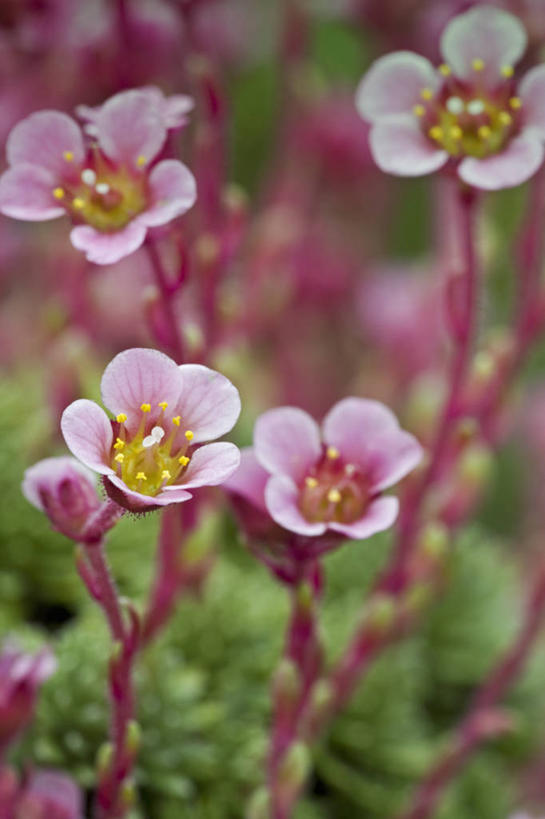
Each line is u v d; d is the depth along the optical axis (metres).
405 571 0.23
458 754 0.24
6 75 0.26
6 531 0.25
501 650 0.26
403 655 0.25
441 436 0.22
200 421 0.19
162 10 0.26
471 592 0.26
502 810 0.25
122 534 0.25
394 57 0.21
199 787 0.23
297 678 0.21
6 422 0.26
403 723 0.25
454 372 0.22
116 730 0.20
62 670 0.23
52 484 0.20
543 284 0.24
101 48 0.26
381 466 0.20
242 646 0.24
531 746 0.26
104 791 0.21
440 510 0.23
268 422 0.20
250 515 0.20
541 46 0.23
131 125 0.20
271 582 0.26
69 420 0.19
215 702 0.24
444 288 0.22
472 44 0.21
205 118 0.23
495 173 0.21
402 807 0.24
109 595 0.20
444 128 0.21
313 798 0.24
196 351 0.22
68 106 0.27
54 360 0.25
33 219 0.20
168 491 0.19
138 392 0.19
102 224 0.20
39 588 0.25
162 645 0.24
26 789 0.21
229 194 0.23
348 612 0.25
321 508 0.20
